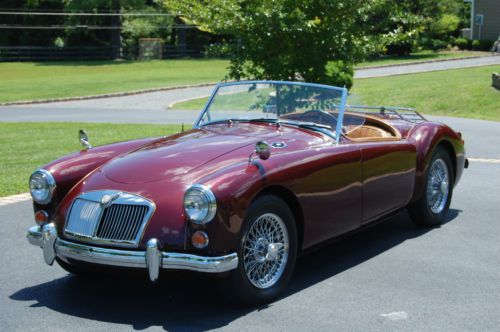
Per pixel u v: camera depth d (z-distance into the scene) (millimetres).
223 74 40219
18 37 63719
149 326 4238
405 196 6031
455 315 4352
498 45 44781
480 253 5734
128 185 4535
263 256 4535
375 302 4594
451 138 6719
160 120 18469
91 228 4418
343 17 10664
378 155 5531
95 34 65438
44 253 4613
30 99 27969
